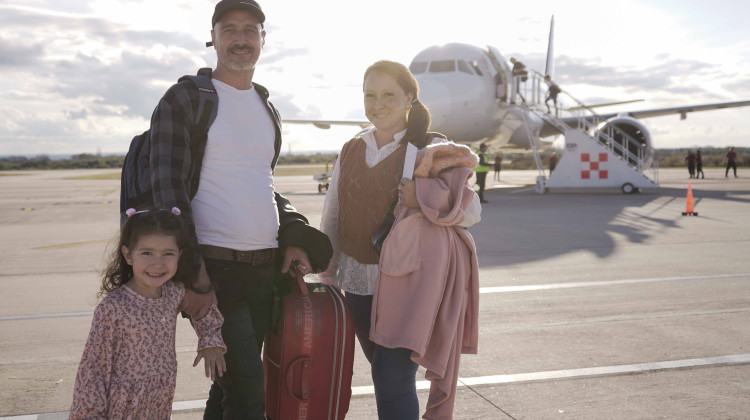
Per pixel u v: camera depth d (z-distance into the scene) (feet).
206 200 8.20
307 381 8.04
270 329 8.63
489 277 22.68
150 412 7.37
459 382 12.28
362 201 8.73
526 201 57.00
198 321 7.76
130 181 8.54
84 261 27.50
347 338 8.18
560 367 13.05
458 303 8.09
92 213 52.13
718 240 31.42
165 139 7.72
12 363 13.48
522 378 12.44
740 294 19.52
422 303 7.88
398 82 8.71
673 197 59.47
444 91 59.88
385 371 8.20
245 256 8.24
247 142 8.36
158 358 7.37
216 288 8.14
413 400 8.30
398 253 8.03
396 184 8.52
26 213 52.75
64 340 15.25
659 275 22.71
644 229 36.14
